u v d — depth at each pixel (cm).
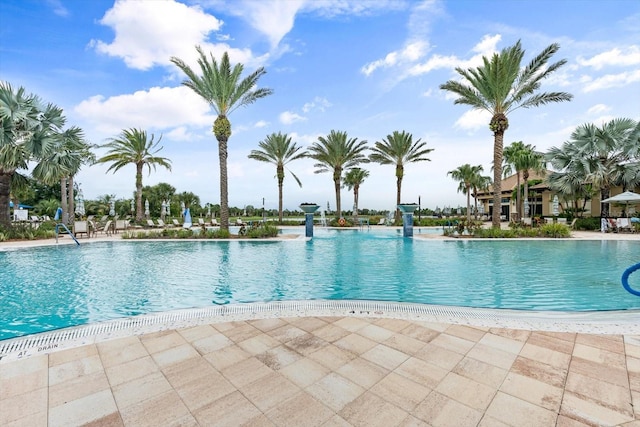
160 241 1314
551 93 1418
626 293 537
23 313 459
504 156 2727
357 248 1128
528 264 800
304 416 186
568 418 182
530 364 249
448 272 714
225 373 238
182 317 375
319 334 315
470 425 176
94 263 840
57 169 1332
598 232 1684
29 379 229
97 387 219
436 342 294
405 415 186
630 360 254
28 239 1320
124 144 2291
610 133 1770
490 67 1420
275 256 955
